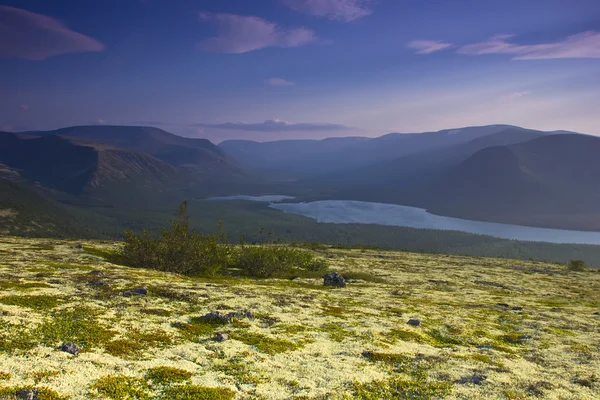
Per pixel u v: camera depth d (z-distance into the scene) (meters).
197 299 26.36
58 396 11.44
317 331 22.45
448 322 28.22
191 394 12.86
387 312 29.94
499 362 19.59
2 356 13.66
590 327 29.88
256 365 16.23
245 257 52.94
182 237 49.72
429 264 88.75
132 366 14.53
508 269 88.69
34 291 23.19
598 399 15.49
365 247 144.12
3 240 67.81
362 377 15.96
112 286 26.95
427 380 16.34
